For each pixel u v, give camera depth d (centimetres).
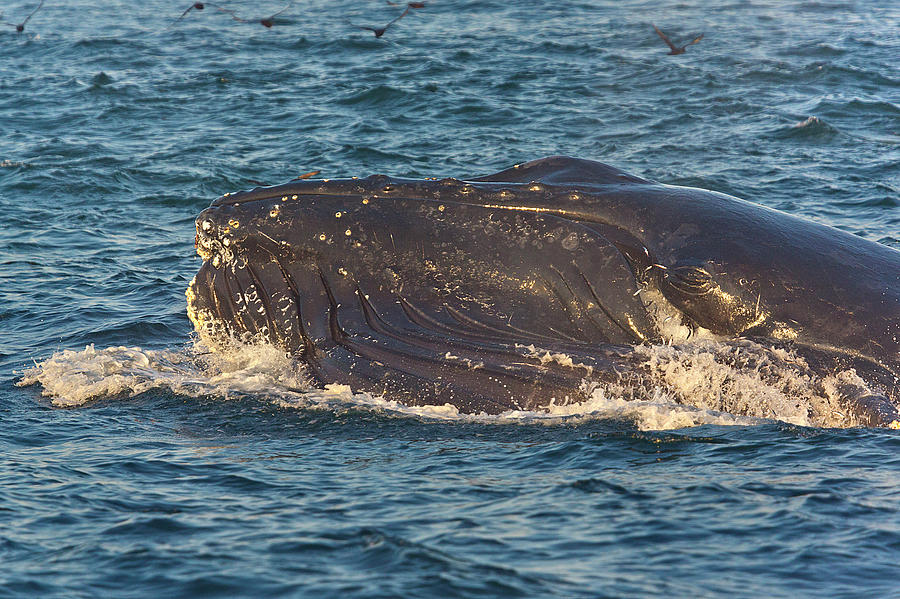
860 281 4241
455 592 2825
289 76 14912
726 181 9631
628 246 4412
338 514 3378
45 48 17638
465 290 4559
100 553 3109
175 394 4762
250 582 2914
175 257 7694
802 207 8706
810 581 2864
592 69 15238
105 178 9900
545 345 4403
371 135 11606
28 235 8244
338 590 2853
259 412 4491
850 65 15312
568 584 2861
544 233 4503
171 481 3738
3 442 4216
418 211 4659
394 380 4481
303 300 4728
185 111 12938
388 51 16638
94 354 5378
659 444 3947
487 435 4153
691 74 14800
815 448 3838
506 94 13612
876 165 10144
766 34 18700
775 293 4212
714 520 3247
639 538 3139
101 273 7250
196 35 18700
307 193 4775
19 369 5353
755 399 4156
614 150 10981
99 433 4328
